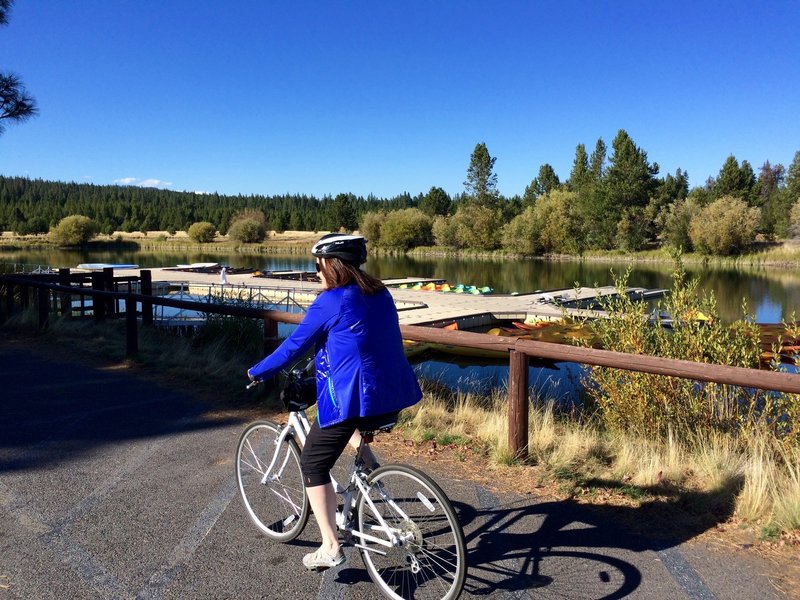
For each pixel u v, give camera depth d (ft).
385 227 273.13
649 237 220.23
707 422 16.75
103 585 9.52
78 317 41.39
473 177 257.96
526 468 14.49
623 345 18.33
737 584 9.53
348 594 9.35
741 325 18.63
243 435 11.83
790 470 12.50
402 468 8.88
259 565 10.15
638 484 13.38
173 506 12.37
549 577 9.81
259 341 30.94
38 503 12.49
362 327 8.61
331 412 8.71
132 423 18.01
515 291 112.78
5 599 9.09
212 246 323.16
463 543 8.41
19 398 20.68
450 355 46.06
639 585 9.54
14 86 40.37
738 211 177.17
